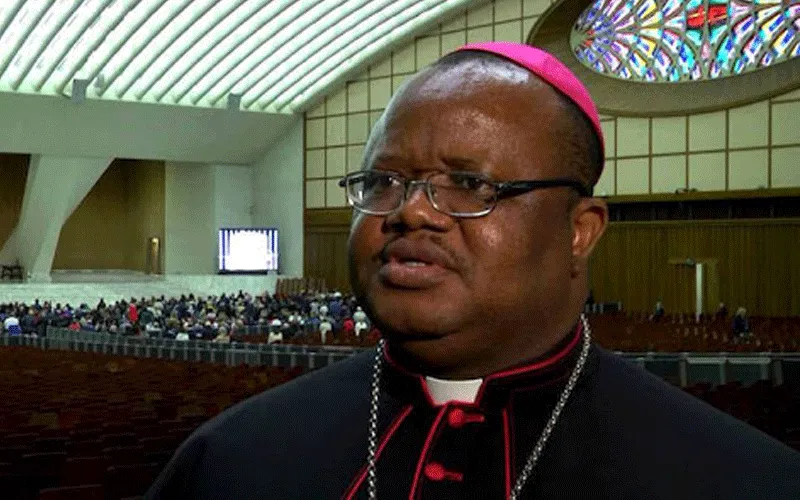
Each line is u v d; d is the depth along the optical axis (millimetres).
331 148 42188
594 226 1247
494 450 1145
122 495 4949
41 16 29406
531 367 1159
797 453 1090
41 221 42625
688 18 33594
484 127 1139
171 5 31953
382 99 40438
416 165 1151
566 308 1211
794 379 13047
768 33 31891
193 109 39562
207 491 1243
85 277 47688
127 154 41156
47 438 7422
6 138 37906
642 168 33625
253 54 37156
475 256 1122
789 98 30578
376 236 1171
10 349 21188
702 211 31984
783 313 29703
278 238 44094
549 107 1180
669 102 32844
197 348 19531
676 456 1080
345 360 1405
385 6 34938
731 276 30828
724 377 13266
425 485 1143
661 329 24016
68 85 36438
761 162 31094
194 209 46875
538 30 35406
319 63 38938
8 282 43250
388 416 1220
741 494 1029
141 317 28906
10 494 5637
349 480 1192
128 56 34875
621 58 35188
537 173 1144
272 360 17766
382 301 1154
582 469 1107
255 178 45594
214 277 43125
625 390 1185
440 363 1164
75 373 14844
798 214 30062
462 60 1239
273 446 1251
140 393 11789
